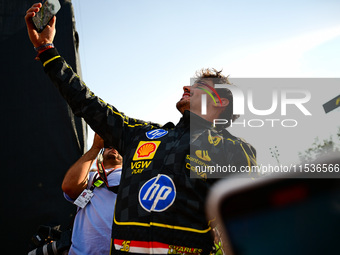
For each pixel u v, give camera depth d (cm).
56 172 432
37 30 166
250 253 20
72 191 227
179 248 114
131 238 119
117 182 233
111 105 166
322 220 18
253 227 20
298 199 20
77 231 221
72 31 455
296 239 19
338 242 18
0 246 397
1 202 409
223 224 23
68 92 160
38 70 455
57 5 173
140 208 123
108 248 213
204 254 117
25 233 407
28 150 430
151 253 114
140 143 144
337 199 19
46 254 224
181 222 117
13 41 461
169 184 123
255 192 21
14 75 449
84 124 466
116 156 263
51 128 441
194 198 120
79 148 448
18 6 472
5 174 418
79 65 476
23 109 443
